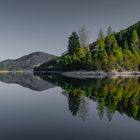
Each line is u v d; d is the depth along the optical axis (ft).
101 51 597.93
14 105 144.87
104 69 581.53
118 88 226.58
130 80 351.25
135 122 101.14
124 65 608.19
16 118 108.17
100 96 175.52
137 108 130.31
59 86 263.70
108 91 204.03
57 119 106.42
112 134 84.58
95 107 133.90
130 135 83.56
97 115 114.32
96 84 274.77
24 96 188.24
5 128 90.89
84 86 251.80
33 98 175.94
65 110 126.82
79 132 86.43
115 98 164.96
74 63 629.51
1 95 196.03
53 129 89.81
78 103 148.56
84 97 172.45
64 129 90.07
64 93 199.41
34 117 110.42
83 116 112.47
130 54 639.76
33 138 79.00
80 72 593.01
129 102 148.56
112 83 288.10
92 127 93.30
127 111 122.42
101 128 92.02
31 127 92.58
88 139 78.69
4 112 122.31
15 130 88.22
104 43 653.71
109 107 133.90
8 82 361.51
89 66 588.91
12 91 226.79
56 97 178.09
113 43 650.02
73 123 99.35
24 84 313.53
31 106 140.67
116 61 599.98
